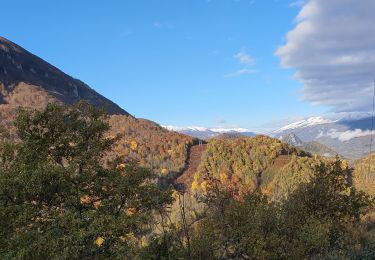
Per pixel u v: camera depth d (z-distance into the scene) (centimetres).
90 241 1756
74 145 2055
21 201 1811
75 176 1903
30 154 1892
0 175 1756
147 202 2008
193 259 2347
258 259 2553
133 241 1961
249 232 2591
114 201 1955
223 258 2614
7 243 1697
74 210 1859
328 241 2741
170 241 2123
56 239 1653
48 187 1808
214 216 2497
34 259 1659
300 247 2617
